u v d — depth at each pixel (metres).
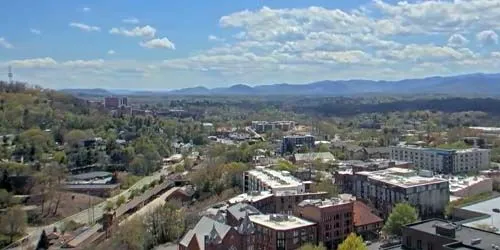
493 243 159.75
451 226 170.25
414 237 175.50
